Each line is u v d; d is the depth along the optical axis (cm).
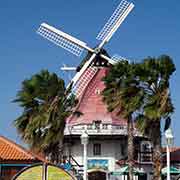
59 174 2314
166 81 4156
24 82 4544
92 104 5647
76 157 5591
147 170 5584
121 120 5616
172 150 6006
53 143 4356
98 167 5575
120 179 5462
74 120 5588
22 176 2297
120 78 4297
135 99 4141
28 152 3738
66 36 5831
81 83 5659
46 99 4475
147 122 4106
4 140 3819
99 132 5553
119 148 5684
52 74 4556
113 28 5853
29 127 4359
